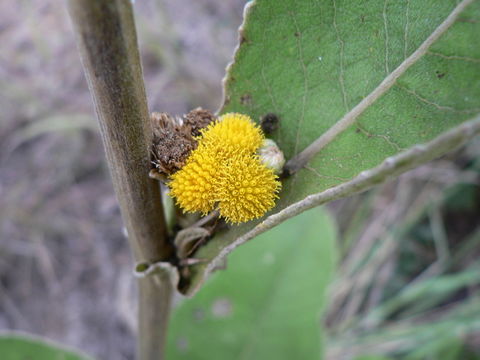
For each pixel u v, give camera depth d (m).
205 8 0.25
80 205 0.22
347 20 0.06
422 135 0.06
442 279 0.16
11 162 0.22
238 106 0.07
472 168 0.18
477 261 0.18
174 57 0.22
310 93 0.07
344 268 0.18
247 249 0.14
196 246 0.07
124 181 0.06
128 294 0.20
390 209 0.19
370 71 0.06
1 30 0.25
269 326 0.13
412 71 0.06
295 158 0.07
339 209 0.20
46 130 0.22
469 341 0.17
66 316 0.20
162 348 0.10
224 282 0.13
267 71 0.07
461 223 0.20
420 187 0.19
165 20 0.22
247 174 0.06
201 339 0.13
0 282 0.20
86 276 0.21
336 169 0.06
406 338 0.15
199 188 0.06
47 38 0.24
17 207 0.21
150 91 0.22
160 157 0.06
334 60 0.06
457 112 0.06
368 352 0.16
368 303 0.19
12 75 0.23
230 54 0.23
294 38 0.06
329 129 0.06
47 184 0.22
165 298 0.08
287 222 0.14
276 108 0.07
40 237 0.21
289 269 0.14
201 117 0.06
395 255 0.19
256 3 0.06
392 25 0.06
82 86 0.23
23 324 0.20
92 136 0.22
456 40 0.06
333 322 0.19
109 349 0.20
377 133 0.06
